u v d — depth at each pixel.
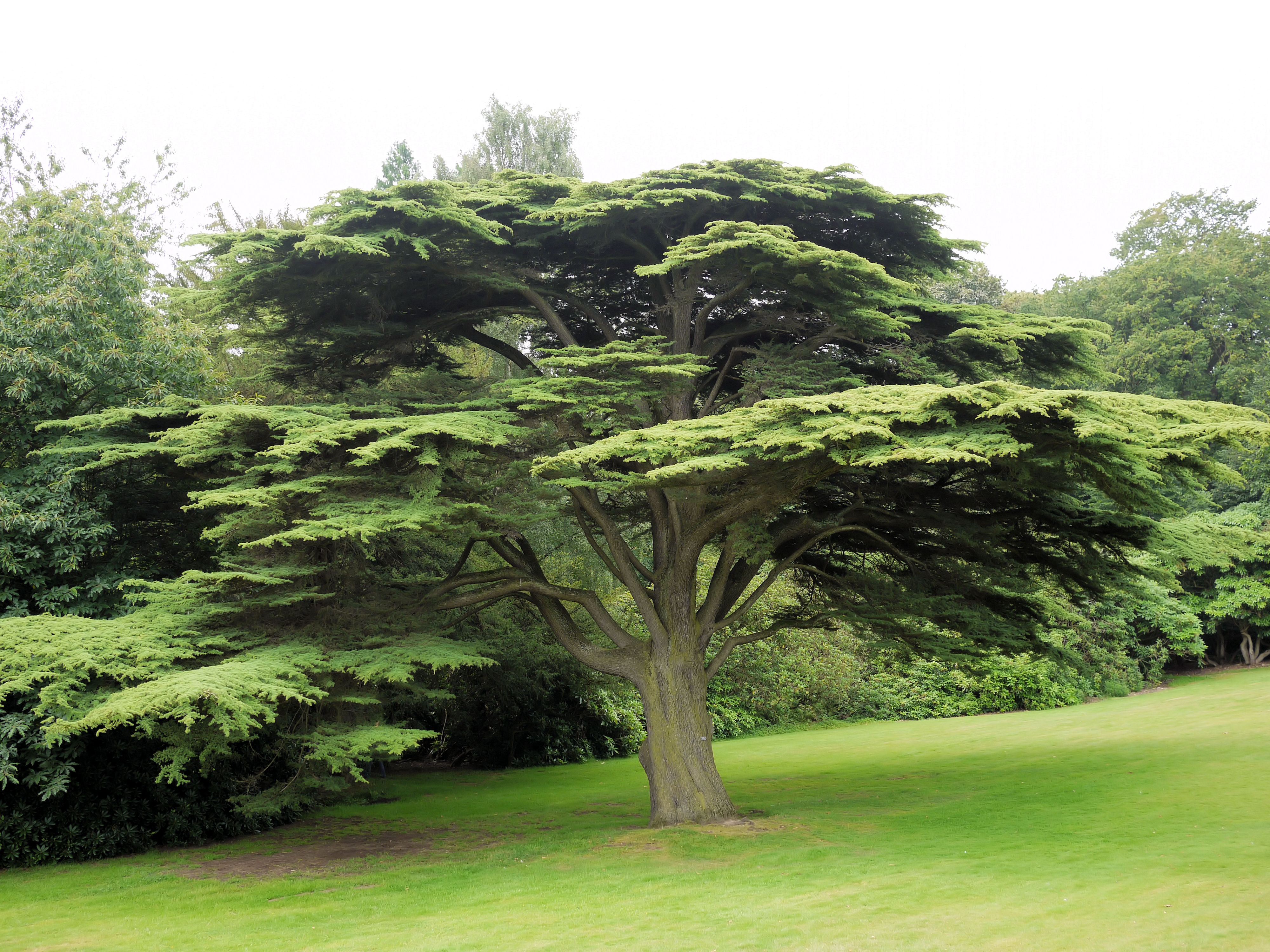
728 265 12.04
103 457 11.38
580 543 21.95
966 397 8.93
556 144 29.73
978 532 13.27
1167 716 22.75
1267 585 30.05
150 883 11.22
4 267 13.00
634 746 24.19
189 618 10.95
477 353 23.30
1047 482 10.88
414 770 21.84
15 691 10.02
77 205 14.24
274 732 14.47
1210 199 47.53
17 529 12.04
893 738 23.19
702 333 13.98
